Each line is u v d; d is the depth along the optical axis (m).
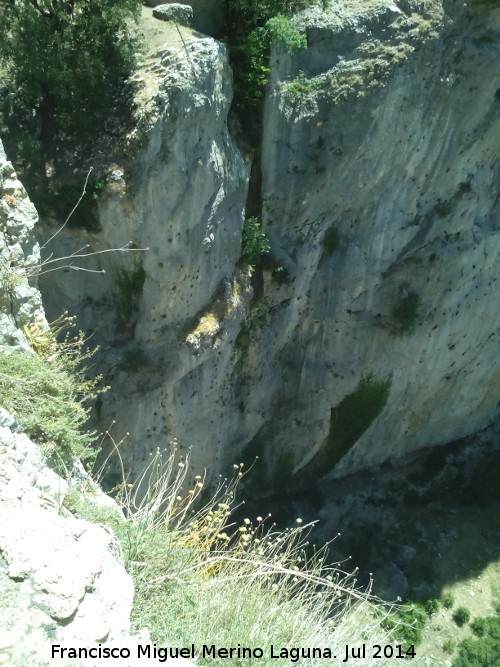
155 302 12.38
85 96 11.02
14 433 5.27
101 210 11.21
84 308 12.35
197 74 10.99
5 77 11.40
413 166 14.05
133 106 10.95
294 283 14.52
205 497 15.98
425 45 12.68
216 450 15.58
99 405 12.31
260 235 13.61
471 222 15.56
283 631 5.39
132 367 12.52
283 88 12.70
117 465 13.02
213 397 14.59
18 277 6.73
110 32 10.91
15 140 11.07
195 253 12.25
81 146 11.16
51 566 3.91
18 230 7.04
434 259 15.49
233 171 12.38
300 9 12.63
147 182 11.04
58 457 5.84
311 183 13.55
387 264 15.32
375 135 13.20
